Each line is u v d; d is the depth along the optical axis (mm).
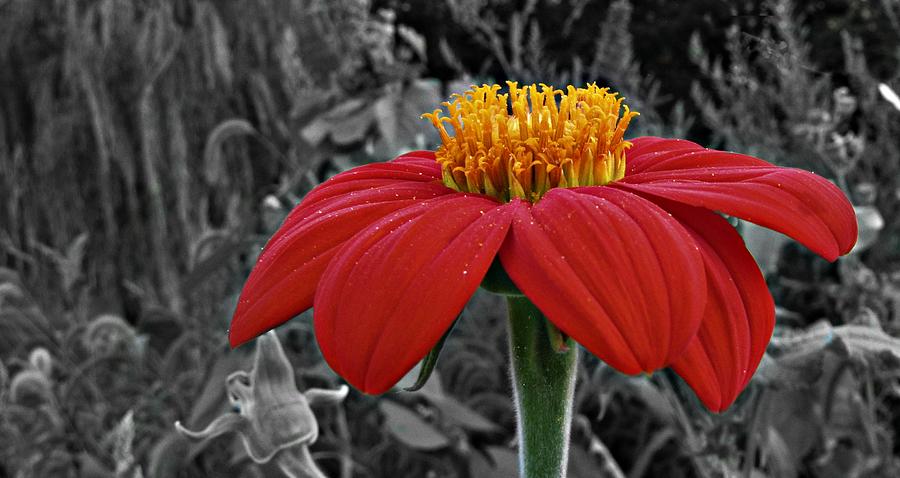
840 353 215
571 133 153
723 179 151
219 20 598
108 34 582
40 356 344
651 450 333
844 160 351
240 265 467
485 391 415
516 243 131
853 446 321
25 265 609
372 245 136
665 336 122
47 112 625
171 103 612
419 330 125
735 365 130
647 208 135
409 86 415
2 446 352
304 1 609
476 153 153
